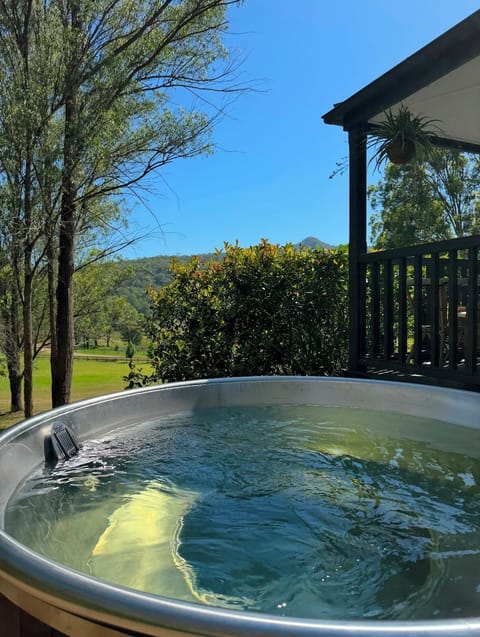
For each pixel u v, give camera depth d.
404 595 0.91
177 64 4.65
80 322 8.17
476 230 10.11
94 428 2.04
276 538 1.16
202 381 2.61
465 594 0.91
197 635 0.52
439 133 4.43
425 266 4.28
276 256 4.35
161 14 4.56
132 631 0.55
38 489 1.46
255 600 0.90
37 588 0.62
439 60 3.03
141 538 1.16
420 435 2.08
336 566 1.02
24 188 4.34
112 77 4.35
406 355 3.37
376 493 1.45
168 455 1.83
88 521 1.25
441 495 1.43
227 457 1.80
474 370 2.81
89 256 5.65
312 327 4.37
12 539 0.73
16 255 4.75
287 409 2.58
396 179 10.69
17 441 1.56
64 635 0.61
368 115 3.60
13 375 8.14
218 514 1.30
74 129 4.20
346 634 0.49
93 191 4.63
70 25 4.43
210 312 4.27
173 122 4.54
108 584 0.60
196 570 1.00
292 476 1.60
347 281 4.39
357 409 2.57
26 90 4.05
